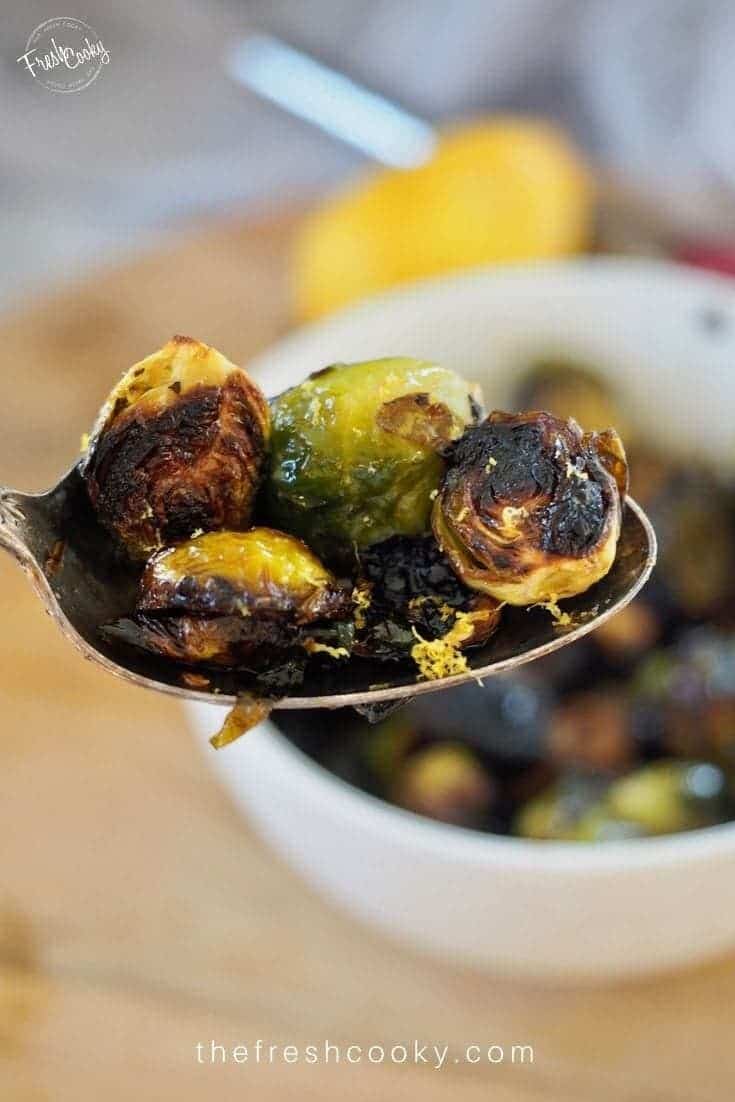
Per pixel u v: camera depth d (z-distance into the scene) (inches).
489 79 27.9
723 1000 15.2
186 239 22.5
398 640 11.3
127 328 21.0
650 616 17.0
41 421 19.8
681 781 15.8
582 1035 15.1
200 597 10.9
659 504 17.7
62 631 11.0
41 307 21.3
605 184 22.4
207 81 26.9
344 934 15.7
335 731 16.3
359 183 22.8
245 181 26.8
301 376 16.5
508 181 20.5
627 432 18.3
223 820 16.5
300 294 20.8
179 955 15.6
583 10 27.5
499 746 16.2
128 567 11.4
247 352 20.8
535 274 17.5
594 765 16.2
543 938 14.3
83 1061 14.9
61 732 17.1
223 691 11.1
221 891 16.0
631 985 15.3
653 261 21.9
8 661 17.6
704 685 16.3
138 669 11.1
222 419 11.2
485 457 11.0
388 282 20.1
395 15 27.4
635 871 13.6
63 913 15.9
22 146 27.1
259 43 26.3
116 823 16.5
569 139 25.3
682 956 14.7
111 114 27.0
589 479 11.0
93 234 27.1
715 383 17.7
